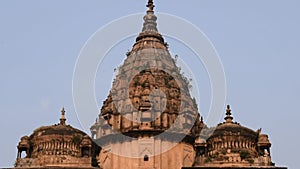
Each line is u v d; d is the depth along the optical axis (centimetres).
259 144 10306
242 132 10362
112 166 10519
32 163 10000
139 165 10356
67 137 10375
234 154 10006
